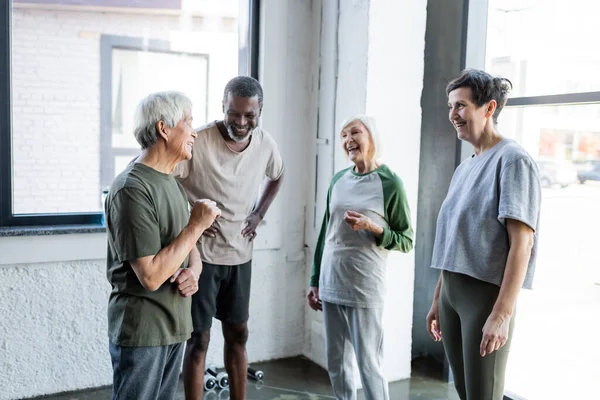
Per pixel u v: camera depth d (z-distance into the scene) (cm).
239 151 251
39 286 291
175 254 174
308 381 329
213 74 337
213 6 332
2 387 288
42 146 301
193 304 249
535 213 176
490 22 317
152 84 324
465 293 189
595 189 292
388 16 311
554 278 317
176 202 183
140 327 174
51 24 297
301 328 365
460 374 199
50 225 302
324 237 257
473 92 187
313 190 352
